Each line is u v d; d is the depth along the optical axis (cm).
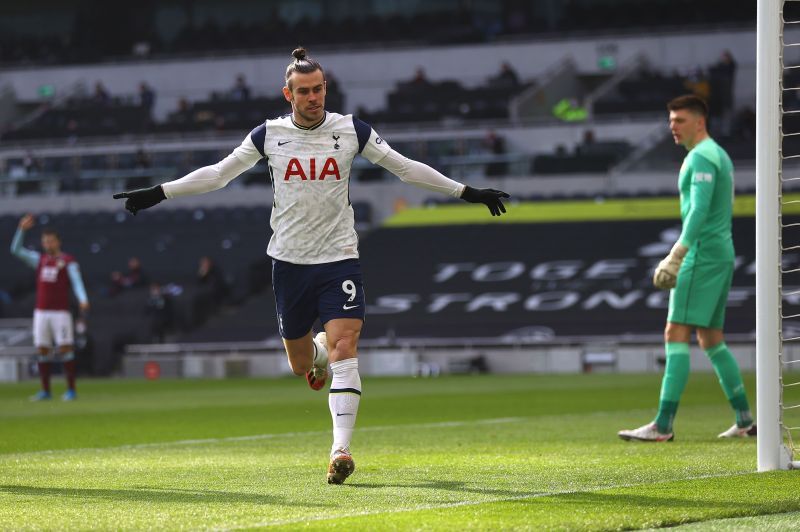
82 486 862
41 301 2492
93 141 4991
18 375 3944
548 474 905
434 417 1750
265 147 887
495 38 5300
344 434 858
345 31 5503
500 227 4375
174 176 4691
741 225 4150
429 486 831
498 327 3869
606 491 777
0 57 5825
